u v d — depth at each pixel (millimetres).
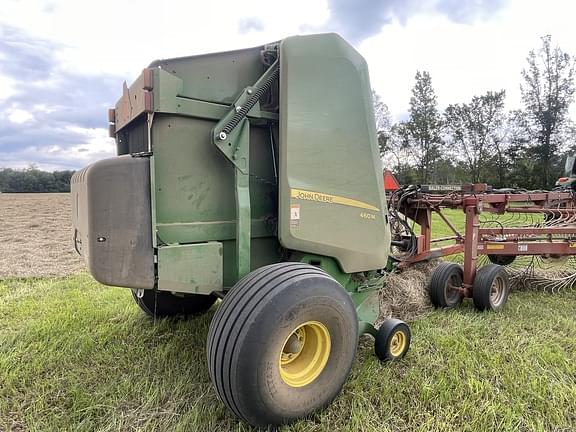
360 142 2762
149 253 2121
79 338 3127
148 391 2387
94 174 2043
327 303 2102
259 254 2682
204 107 2318
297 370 2143
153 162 2113
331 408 2234
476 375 2580
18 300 4242
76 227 2559
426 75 45875
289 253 2686
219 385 1908
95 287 4848
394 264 4004
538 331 3393
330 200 2590
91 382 2535
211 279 2289
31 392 2408
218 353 1896
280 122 2398
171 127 2240
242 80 2479
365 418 2115
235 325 1875
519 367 2674
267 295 1924
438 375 2566
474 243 4043
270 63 2502
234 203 2484
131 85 2428
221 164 2424
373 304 3105
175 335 3234
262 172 2639
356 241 2752
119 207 2076
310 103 2494
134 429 2070
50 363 2748
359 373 2596
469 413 2188
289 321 1940
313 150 2500
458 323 3568
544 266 5539
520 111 39281
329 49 2607
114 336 3205
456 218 12383
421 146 47125
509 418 2123
